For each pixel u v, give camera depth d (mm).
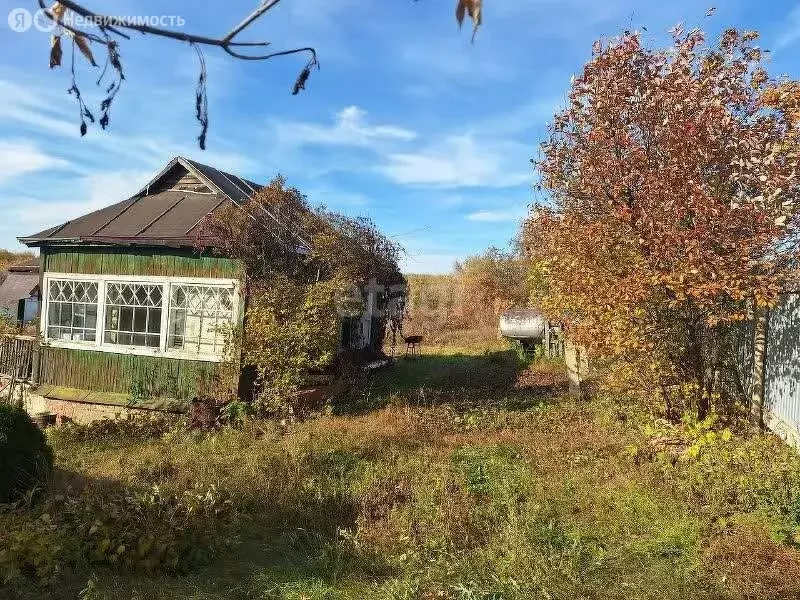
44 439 6809
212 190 13016
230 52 1249
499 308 26984
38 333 12273
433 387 13734
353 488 6617
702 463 6316
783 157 6223
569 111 7832
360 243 12500
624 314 7484
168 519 5316
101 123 1410
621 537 5172
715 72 6863
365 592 4496
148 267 11312
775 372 7117
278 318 10250
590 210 7969
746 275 6348
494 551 5020
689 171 6586
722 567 4520
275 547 5402
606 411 9375
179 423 9633
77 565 4766
